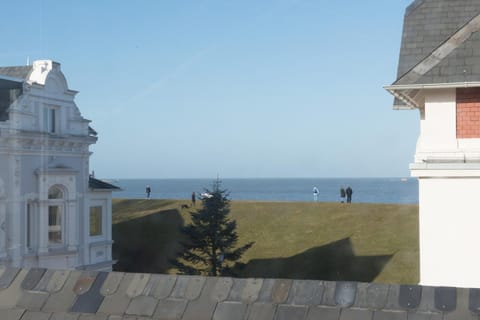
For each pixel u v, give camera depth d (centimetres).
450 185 922
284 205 2973
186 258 2333
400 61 1053
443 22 1084
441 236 920
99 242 2503
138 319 367
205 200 2370
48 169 2245
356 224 2700
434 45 1057
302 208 2909
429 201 930
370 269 2325
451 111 940
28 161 2188
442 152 928
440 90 944
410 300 342
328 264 2442
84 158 2441
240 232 2764
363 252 2423
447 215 920
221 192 2394
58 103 2314
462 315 329
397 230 2589
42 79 2245
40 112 2236
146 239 2672
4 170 2089
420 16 1105
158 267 2469
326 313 347
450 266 914
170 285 383
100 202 2538
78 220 2391
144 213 2886
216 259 2312
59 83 2328
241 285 373
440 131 942
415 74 952
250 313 355
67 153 2341
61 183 2305
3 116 2094
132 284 388
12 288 400
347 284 359
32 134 2170
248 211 2942
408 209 2739
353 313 344
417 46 1066
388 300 346
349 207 2889
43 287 398
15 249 2109
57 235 2303
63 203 2328
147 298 378
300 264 2469
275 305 357
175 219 2766
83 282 396
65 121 2342
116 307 377
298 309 352
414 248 2391
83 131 2433
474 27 975
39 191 2214
